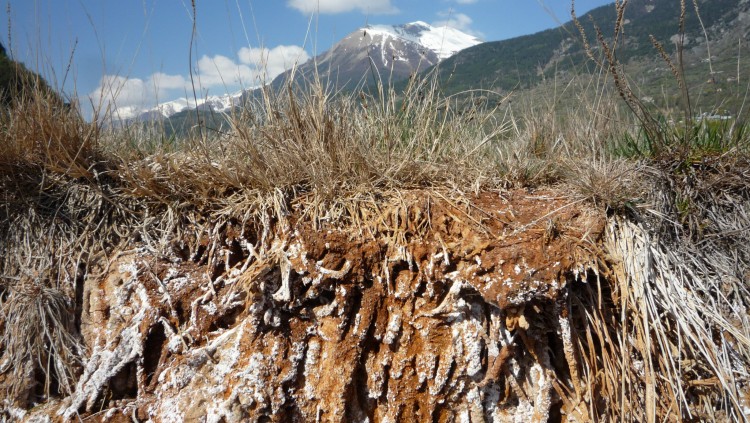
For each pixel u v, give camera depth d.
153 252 0.79
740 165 0.89
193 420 0.70
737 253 0.82
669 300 0.74
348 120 0.96
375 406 0.75
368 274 0.75
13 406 0.71
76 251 0.79
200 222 0.82
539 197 0.86
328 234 0.75
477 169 0.92
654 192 0.85
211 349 0.73
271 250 0.77
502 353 0.73
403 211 0.80
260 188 0.84
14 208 0.80
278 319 0.74
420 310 0.75
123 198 0.84
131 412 0.71
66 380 0.72
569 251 0.73
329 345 0.74
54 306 0.75
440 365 0.74
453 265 0.76
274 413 0.71
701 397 0.75
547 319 0.75
